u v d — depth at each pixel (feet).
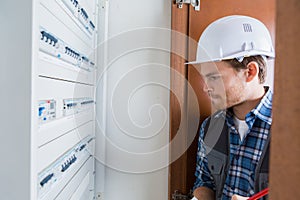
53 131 2.21
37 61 1.75
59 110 2.36
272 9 4.28
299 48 0.68
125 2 4.26
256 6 4.27
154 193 4.34
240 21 3.69
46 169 2.05
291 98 0.71
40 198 1.91
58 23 2.25
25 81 1.69
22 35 1.68
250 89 3.60
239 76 3.58
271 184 0.79
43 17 1.90
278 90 0.75
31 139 1.71
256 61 3.55
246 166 3.60
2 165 1.71
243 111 3.78
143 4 4.26
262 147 3.48
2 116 1.70
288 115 0.72
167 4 4.25
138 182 4.34
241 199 3.06
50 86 2.11
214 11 4.26
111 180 4.34
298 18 0.68
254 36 3.59
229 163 3.76
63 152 2.53
